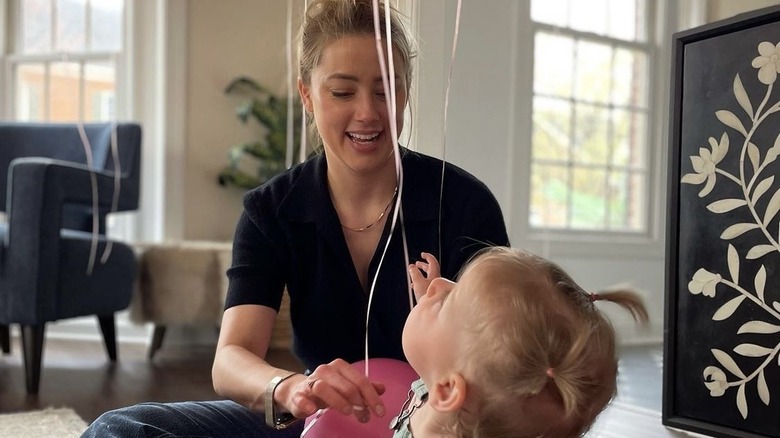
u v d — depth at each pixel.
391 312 1.11
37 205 2.28
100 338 3.38
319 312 1.14
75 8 3.54
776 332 1.35
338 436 0.95
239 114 3.33
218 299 2.89
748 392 1.40
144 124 3.43
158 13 3.38
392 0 1.35
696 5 2.51
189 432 1.01
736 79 1.42
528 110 3.03
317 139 1.25
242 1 3.46
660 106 3.42
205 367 2.74
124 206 2.74
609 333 0.81
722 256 1.44
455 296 0.82
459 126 2.48
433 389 0.79
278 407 0.91
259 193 1.15
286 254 1.13
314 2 1.06
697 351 1.48
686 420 1.49
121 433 0.96
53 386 2.34
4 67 3.56
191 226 3.40
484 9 2.46
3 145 2.97
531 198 3.14
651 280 3.38
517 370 0.75
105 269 2.63
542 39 3.13
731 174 1.43
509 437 0.78
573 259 3.18
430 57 1.36
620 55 3.38
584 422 0.79
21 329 2.28
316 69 1.03
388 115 1.02
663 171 3.39
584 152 3.32
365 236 1.12
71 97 3.54
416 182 1.12
